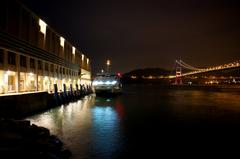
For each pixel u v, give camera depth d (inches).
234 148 418.6
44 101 908.0
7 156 273.3
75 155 373.7
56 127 583.5
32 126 396.5
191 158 367.6
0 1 786.2
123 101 1362.0
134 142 450.3
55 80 1430.9
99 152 389.7
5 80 826.8
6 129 341.4
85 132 529.3
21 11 951.6
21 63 966.4
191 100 1562.5
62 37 1587.1
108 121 674.8
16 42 895.7
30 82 1048.2
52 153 325.7
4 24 813.2
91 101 1332.4
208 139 478.6
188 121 690.2
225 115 828.0
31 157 285.1
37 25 1136.2
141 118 736.3
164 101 1440.7
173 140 468.1
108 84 1599.4
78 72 2134.6
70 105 1108.5
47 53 1264.8
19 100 679.1
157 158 366.0
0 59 803.4
